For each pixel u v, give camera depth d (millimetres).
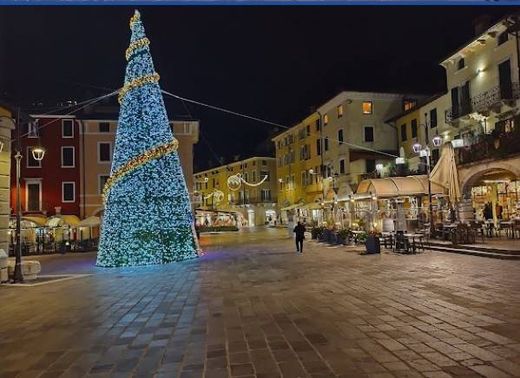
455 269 13875
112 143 44375
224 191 91938
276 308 9305
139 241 20859
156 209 21281
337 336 6914
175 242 21641
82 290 13570
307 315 8492
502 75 28266
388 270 14445
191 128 45812
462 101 32031
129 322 8727
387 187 26844
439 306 8680
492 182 26969
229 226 61531
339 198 32531
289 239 35750
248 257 21578
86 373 5844
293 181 65438
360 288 11250
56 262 25344
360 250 22547
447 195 25938
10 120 18203
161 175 21703
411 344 6320
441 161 24594
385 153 43875
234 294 11305
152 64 22562
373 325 7477
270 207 80812
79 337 7742
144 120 21859
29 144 43125
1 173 17719
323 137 53812
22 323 9148
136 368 5930
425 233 23062
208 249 28016
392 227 22719
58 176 43406
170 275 16125
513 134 22438
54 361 6438
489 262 15164
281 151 71250
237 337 7164
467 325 7203
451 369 5270
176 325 8258
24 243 34375
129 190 21297
